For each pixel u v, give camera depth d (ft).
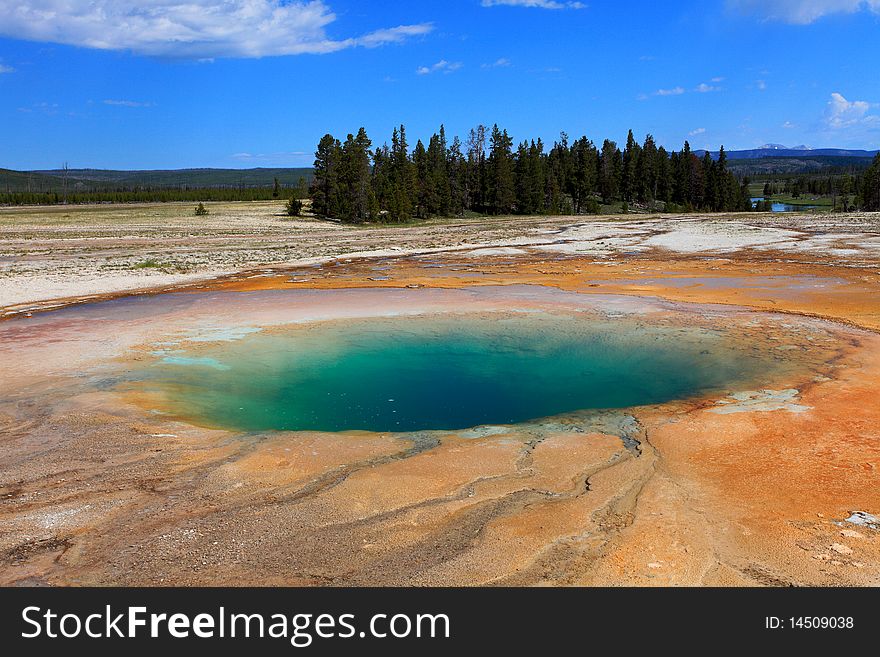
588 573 15.99
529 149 257.14
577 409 30.01
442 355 40.42
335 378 35.45
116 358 38.45
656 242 118.52
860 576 15.66
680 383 33.71
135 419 27.37
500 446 24.52
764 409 28.35
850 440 24.34
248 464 22.75
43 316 52.95
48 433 25.80
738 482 20.94
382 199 223.92
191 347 41.60
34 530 18.29
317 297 61.46
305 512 19.22
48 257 99.14
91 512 19.31
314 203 213.46
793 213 209.15
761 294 60.75
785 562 16.29
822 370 34.53
